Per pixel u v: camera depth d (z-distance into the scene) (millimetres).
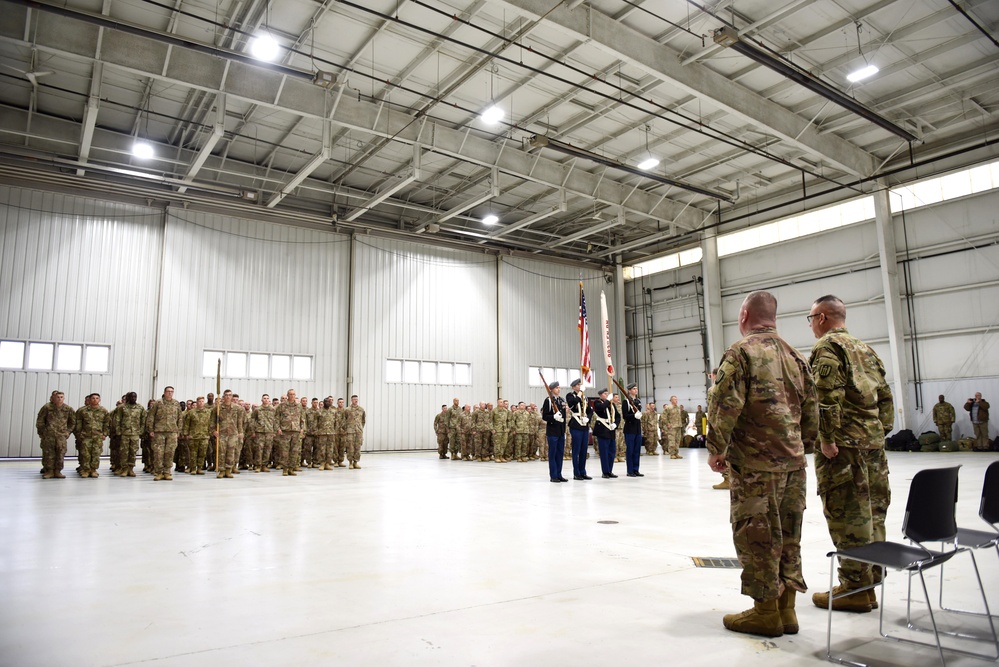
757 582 2939
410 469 14297
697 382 24922
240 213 19438
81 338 16891
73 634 3035
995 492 3570
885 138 18375
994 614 3330
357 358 20922
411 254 22531
